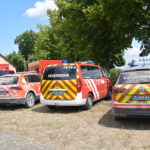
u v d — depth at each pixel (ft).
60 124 22.36
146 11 40.34
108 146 15.89
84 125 21.66
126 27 41.81
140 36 47.09
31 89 33.53
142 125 20.92
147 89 19.58
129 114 19.98
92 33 52.80
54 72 28.86
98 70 34.32
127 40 47.98
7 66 60.13
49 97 28.73
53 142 17.07
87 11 48.73
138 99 19.79
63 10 61.62
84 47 57.41
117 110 20.52
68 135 18.72
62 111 29.35
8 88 30.99
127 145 15.94
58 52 118.62
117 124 21.59
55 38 119.03
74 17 55.21
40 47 124.26
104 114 26.17
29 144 16.67
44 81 29.35
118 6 37.55
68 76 27.96
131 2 36.60
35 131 20.24
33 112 29.43
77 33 54.70
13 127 21.90
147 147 15.47
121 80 21.50
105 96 35.47
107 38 51.98
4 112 30.30
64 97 27.84
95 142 16.80
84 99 28.17
